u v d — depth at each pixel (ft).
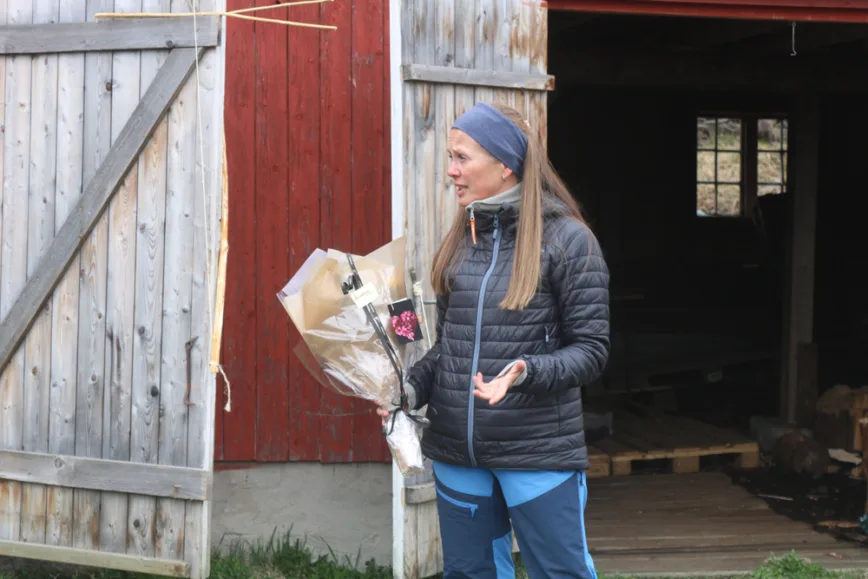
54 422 12.31
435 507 12.64
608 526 17.01
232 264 14.25
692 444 21.45
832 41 18.80
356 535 14.57
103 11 11.83
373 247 14.34
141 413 11.91
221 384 14.32
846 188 32.01
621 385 25.26
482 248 9.07
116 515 12.12
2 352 12.35
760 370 28.91
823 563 15.14
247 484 14.51
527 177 8.83
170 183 11.60
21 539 12.52
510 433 8.73
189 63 11.37
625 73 21.25
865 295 31.65
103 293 11.99
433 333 12.35
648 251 31.50
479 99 12.70
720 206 32.12
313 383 14.42
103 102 11.85
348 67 14.19
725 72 21.72
